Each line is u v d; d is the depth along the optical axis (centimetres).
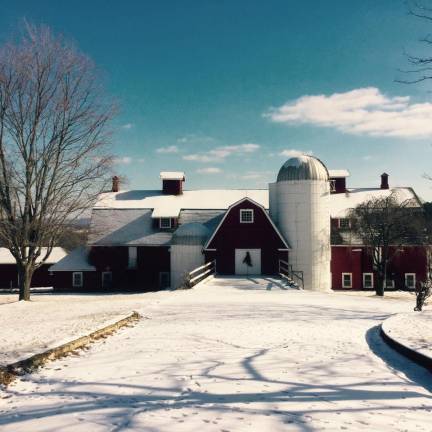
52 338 1163
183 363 916
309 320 1577
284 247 4069
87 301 2656
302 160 4188
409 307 2230
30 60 2927
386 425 587
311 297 2603
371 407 664
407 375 870
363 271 4856
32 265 3167
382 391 750
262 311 1828
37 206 3045
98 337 1233
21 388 753
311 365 914
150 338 1208
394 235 4397
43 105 2988
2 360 890
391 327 1307
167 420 584
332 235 4956
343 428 568
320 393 725
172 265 4128
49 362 938
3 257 5331
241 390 730
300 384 774
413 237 4703
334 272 4888
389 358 1016
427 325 1366
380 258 4747
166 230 4869
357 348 1105
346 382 796
